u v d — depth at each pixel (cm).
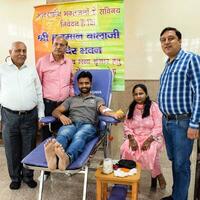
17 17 459
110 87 292
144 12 432
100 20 306
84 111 273
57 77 288
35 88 267
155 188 266
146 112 267
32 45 462
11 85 251
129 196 232
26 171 272
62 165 196
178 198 223
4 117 260
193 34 424
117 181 202
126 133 273
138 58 449
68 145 237
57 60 288
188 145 209
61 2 329
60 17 317
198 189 220
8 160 269
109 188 254
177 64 202
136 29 440
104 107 270
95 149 249
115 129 364
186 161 214
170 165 317
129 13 437
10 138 263
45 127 293
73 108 278
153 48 441
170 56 211
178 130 208
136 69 454
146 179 286
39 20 325
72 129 250
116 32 304
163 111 217
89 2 305
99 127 270
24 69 256
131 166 217
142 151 256
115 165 220
